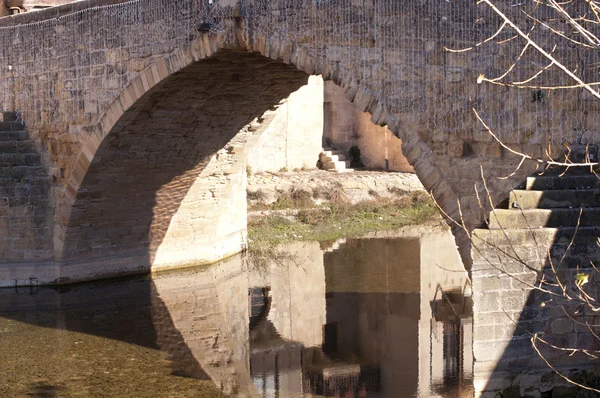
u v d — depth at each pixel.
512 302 13.36
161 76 17.97
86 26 19.72
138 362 16.39
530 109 12.70
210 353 17.11
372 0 14.07
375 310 19.98
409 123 13.75
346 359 16.78
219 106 19.95
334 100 35.56
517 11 12.63
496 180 13.02
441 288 21.62
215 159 22.50
